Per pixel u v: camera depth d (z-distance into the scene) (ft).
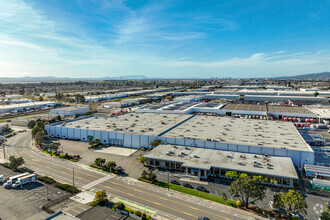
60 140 384.68
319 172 227.40
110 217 162.61
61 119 537.65
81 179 235.61
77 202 190.60
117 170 253.03
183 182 229.04
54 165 273.54
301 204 157.38
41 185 222.48
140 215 167.02
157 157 264.52
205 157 263.08
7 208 181.37
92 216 163.53
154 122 415.23
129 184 224.33
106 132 358.02
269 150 268.62
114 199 195.62
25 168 263.70
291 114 518.78
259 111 540.93
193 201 192.95
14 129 472.03
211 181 230.68
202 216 170.91
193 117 463.42
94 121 435.53
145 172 236.63
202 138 311.47
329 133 416.87
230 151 282.97
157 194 204.64
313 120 494.59
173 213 174.81
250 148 276.62
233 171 223.92
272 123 402.31
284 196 166.30
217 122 414.82
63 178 238.27
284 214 171.83
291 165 236.02
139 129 364.99
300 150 255.50
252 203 180.86
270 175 217.36
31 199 195.72
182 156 266.98
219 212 176.24
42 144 361.92
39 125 413.59
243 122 412.77
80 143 364.79
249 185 176.14
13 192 207.92
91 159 292.61
